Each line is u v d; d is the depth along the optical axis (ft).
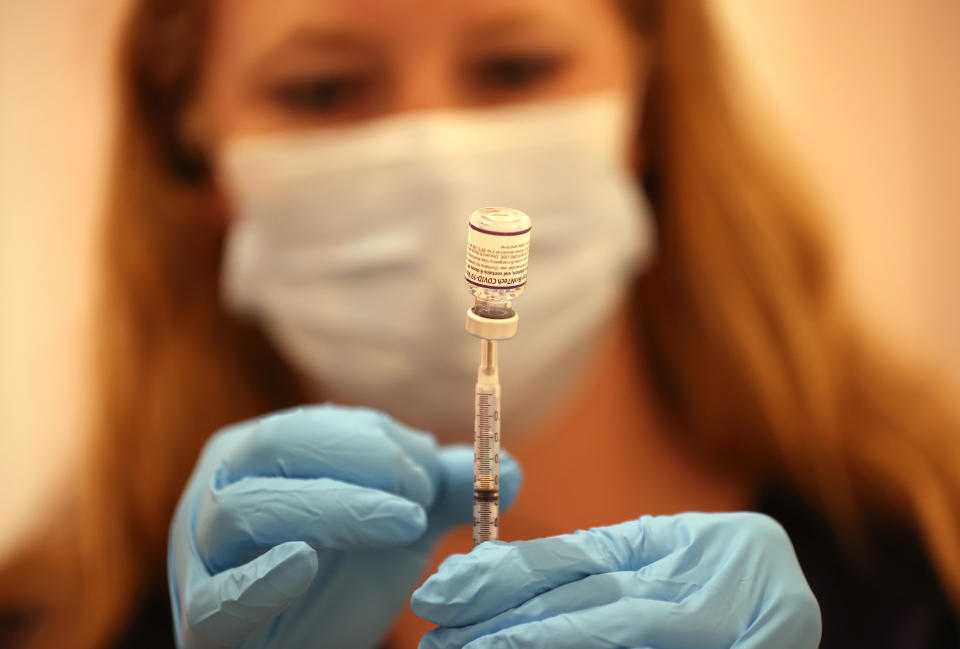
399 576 1.63
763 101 2.62
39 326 3.18
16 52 3.01
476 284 1.41
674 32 2.44
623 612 1.43
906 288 3.25
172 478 2.63
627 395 2.67
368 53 2.18
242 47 2.22
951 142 3.14
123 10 2.39
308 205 2.26
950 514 2.63
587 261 2.31
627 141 2.48
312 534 1.49
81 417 3.09
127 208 2.56
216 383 2.65
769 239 2.58
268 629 1.59
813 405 2.61
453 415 2.38
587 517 2.68
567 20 2.21
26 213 3.12
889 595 2.50
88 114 3.03
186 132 2.48
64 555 2.85
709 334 2.60
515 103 2.24
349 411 1.61
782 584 1.50
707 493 2.72
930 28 3.04
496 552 1.47
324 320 2.31
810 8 2.98
